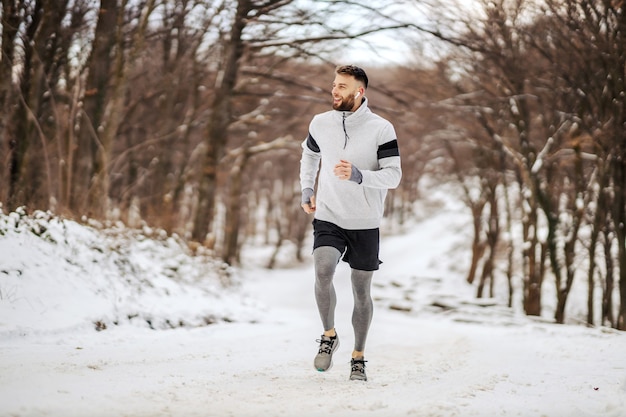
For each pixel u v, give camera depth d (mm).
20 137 12805
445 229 42219
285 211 49938
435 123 22281
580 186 15852
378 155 4688
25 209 9375
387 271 33188
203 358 5656
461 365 5922
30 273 7703
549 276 25719
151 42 17281
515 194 28312
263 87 22531
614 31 11938
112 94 14273
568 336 9594
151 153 24094
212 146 20047
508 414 3641
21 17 12109
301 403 3738
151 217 16266
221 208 46125
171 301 9812
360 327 4773
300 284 29516
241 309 11500
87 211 11891
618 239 12797
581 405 3986
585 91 13125
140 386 3998
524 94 16141
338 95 4660
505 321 15977
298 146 25047
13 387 3672
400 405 3762
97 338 6641
